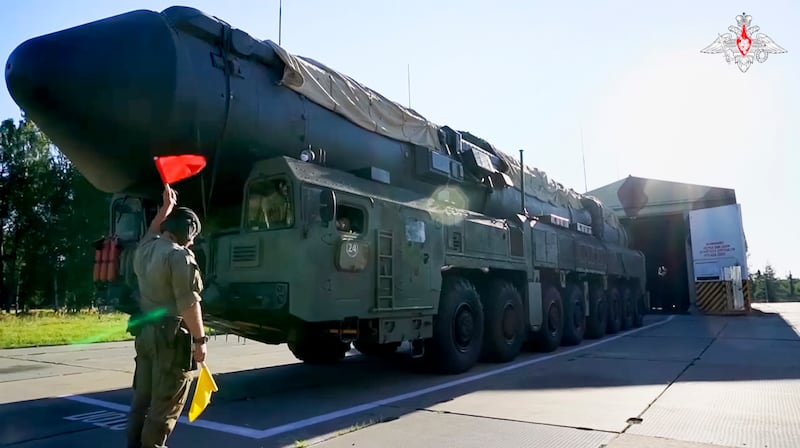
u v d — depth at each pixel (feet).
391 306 19.80
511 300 28.35
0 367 27.17
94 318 67.56
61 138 16.47
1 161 114.21
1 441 13.60
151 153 16.43
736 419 14.94
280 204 17.43
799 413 15.64
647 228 77.30
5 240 117.19
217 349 35.27
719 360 26.76
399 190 22.40
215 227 19.53
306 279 16.66
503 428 14.16
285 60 18.90
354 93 22.53
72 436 14.11
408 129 25.45
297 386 21.08
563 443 12.74
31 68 15.15
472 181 28.84
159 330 9.60
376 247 19.44
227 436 13.76
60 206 115.34
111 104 15.47
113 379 23.31
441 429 14.15
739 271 65.00
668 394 18.45
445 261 23.12
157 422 9.45
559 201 42.19
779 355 28.48
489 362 27.43
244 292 17.28
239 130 17.56
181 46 16.39
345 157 21.44
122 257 19.02
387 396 18.88
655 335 42.04
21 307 116.78
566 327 35.14
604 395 18.40
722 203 71.56
